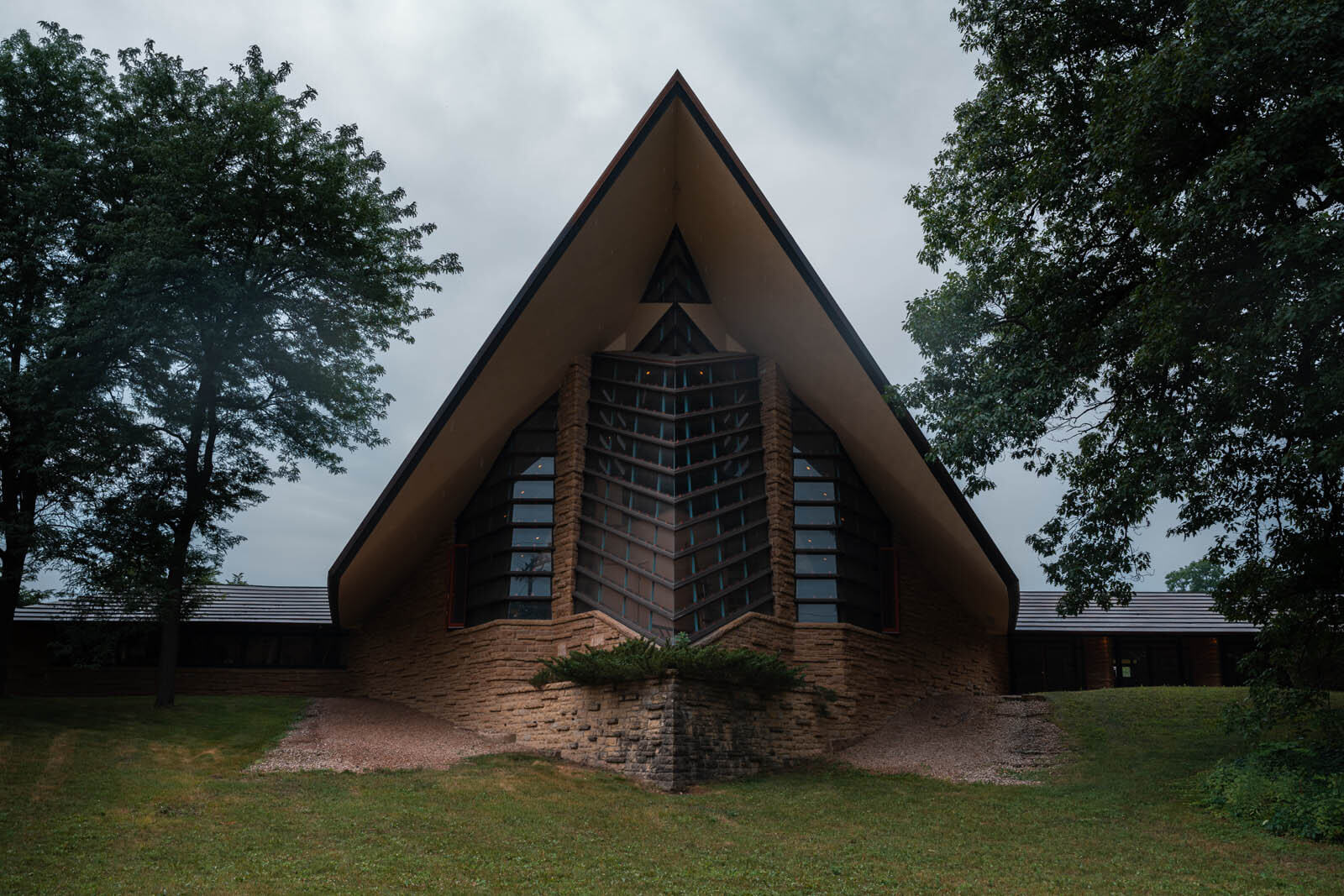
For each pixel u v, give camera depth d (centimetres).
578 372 2275
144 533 2145
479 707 2155
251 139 2097
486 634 2181
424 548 2534
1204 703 2155
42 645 2939
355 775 1587
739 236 2048
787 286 2000
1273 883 1046
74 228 2208
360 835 1190
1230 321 1291
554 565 2177
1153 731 1948
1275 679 1555
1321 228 1112
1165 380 1497
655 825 1333
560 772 1692
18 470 2180
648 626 1955
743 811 1440
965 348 1703
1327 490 1495
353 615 2783
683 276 2314
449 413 2039
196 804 1314
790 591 2136
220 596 3044
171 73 2180
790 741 1905
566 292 2036
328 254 2209
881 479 2278
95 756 1597
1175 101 1218
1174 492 1403
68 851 1076
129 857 1061
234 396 2294
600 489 2177
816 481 2272
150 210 1972
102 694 2933
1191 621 3259
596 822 1335
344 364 2416
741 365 2292
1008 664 3186
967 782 1686
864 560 2288
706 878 1072
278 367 2202
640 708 1722
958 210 1717
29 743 1636
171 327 1988
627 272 2194
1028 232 1638
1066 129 1585
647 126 1902
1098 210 1562
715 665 1706
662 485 2075
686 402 2172
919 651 2428
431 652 2428
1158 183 1355
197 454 2262
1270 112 1238
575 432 2227
